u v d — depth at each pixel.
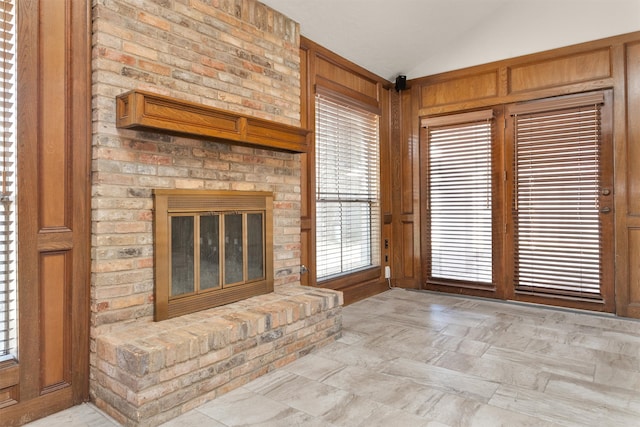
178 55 2.41
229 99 2.73
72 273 2.02
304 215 3.57
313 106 3.63
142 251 2.21
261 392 2.15
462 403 2.03
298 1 3.14
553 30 3.83
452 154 4.45
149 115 2.03
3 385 1.81
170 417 1.88
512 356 2.67
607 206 3.62
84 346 2.06
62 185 1.99
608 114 3.60
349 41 3.81
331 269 3.96
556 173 3.84
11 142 1.85
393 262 4.81
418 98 4.64
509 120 4.09
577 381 2.28
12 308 1.87
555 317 3.59
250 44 2.90
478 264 4.31
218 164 2.64
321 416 1.90
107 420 1.91
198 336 2.02
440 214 4.55
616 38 3.55
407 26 3.87
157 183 2.29
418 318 3.57
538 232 3.95
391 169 4.79
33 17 1.89
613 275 3.61
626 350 2.77
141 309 2.20
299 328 2.63
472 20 4.13
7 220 1.85
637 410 1.95
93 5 2.07
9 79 1.84
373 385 2.23
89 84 2.06
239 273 2.75
